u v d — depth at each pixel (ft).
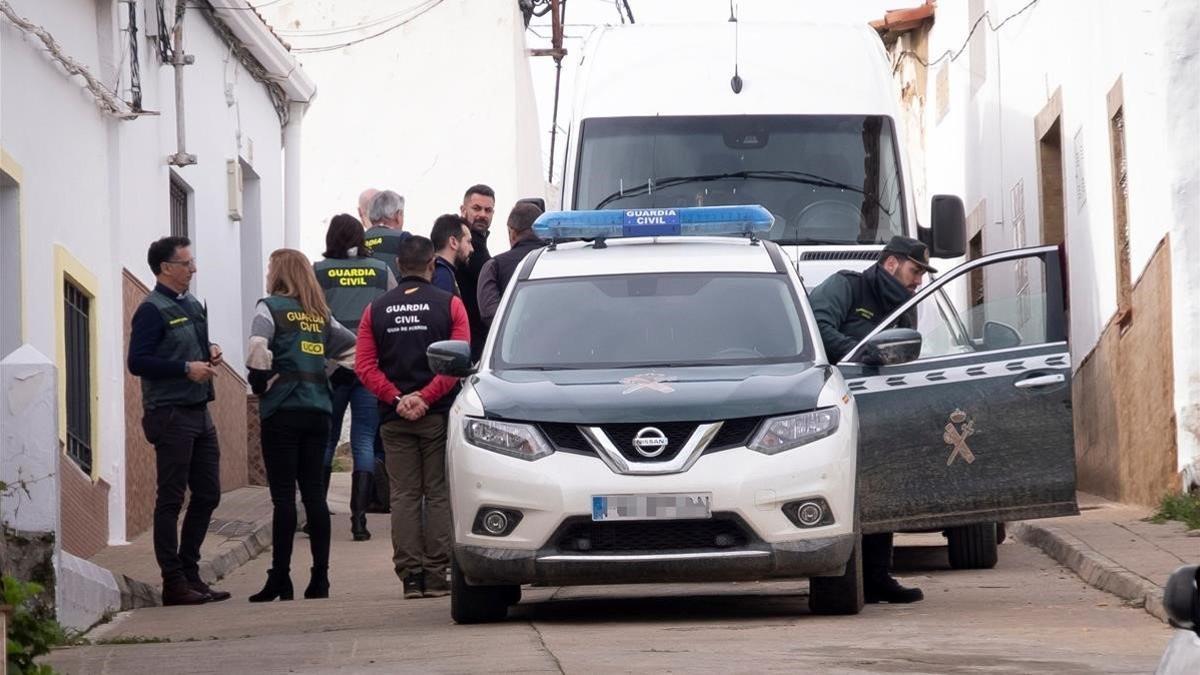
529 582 106.01
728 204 173.06
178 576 138.62
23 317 146.61
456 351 117.70
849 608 112.47
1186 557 135.44
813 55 181.16
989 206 276.62
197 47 223.51
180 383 138.51
